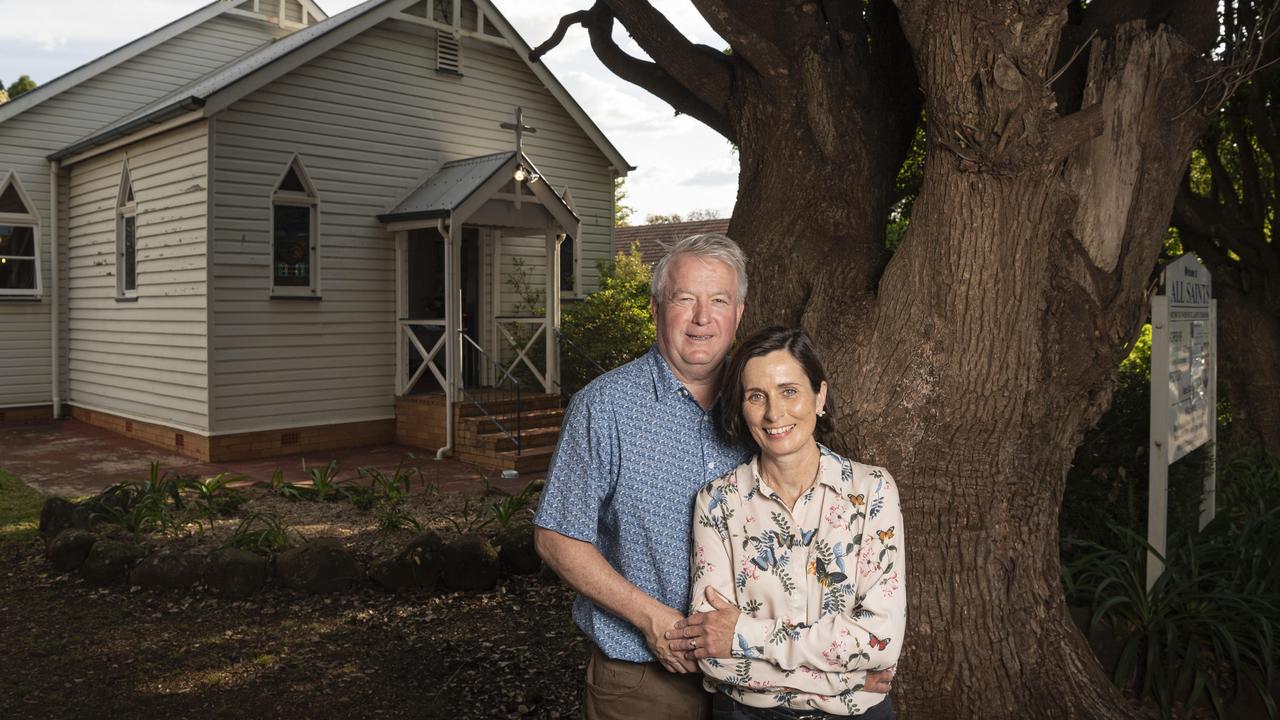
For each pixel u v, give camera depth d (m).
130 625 5.26
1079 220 3.41
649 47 4.32
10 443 12.19
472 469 10.45
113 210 13.02
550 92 14.29
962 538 3.38
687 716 2.43
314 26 13.87
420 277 13.20
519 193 11.73
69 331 14.59
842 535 2.22
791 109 3.90
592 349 13.43
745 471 2.32
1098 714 3.42
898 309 3.34
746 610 2.24
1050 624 3.50
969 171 3.13
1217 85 3.57
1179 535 4.59
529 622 5.30
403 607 5.54
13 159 13.95
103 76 14.74
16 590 5.87
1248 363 7.90
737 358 2.29
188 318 11.11
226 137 10.77
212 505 7.42
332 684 4.45
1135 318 3.58
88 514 6.92
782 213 3.91
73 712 4.14
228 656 4.80
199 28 15.72
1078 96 3.71
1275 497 6.08
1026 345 3.30
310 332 11.58
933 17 3.00
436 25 12.72
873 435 3.31
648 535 2.37
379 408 12.26
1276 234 7.75
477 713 4.12
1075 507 4.95
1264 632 3.88
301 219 11.58
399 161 12.52
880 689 2.21
